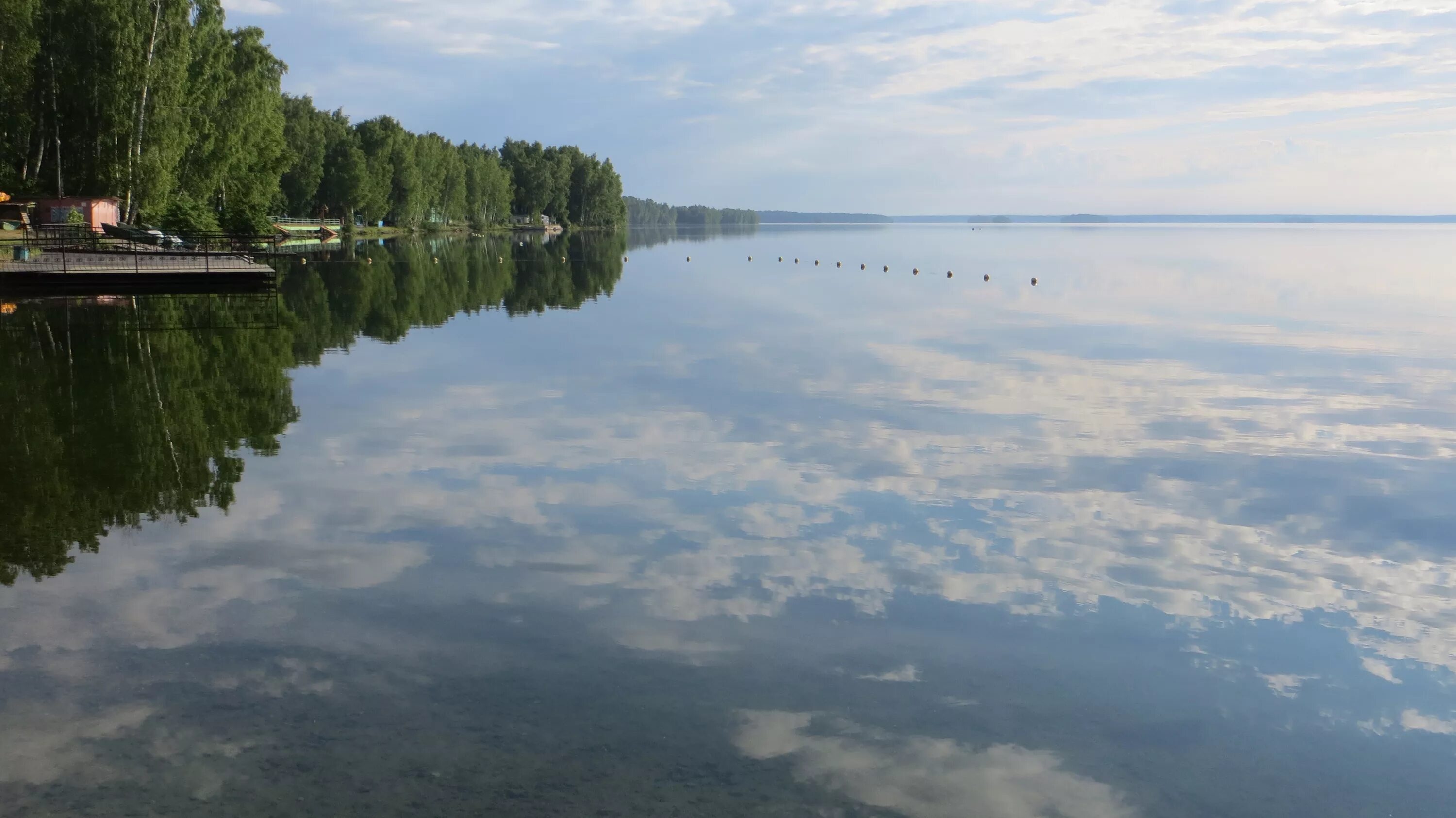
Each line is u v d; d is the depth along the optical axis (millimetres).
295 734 6531
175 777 6055
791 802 5859
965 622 8367
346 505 11438
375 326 30344
